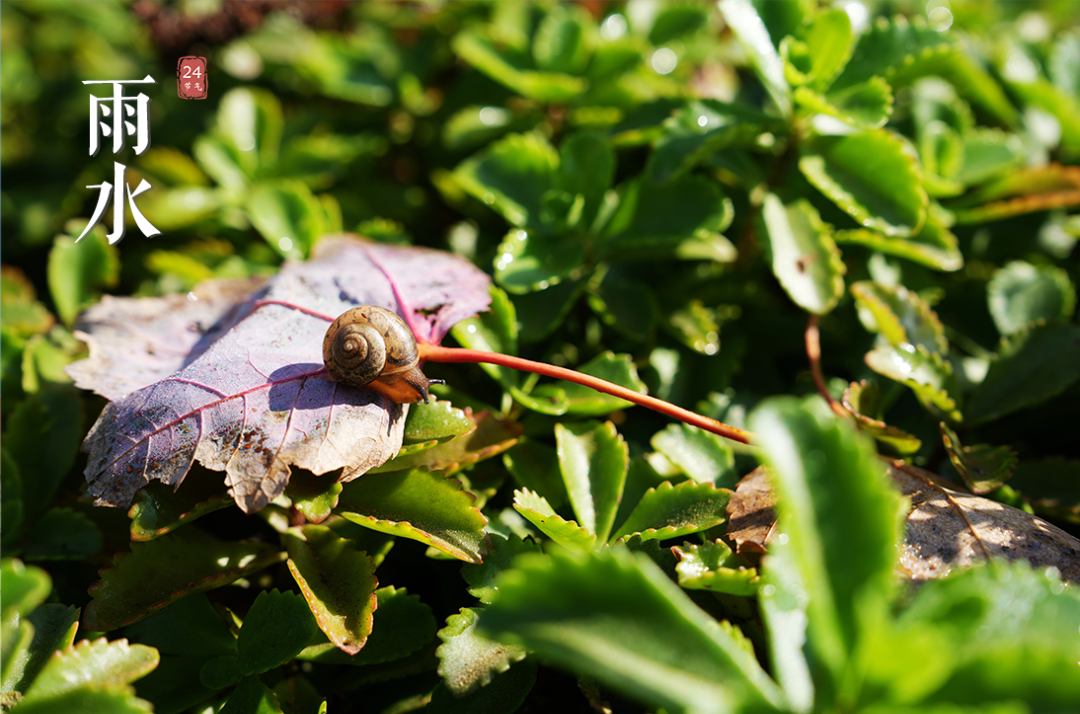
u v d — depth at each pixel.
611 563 0.15
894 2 0.25
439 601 0.19
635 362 0.21
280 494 0.17
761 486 0.18
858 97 0.20
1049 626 0.15
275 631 0.17
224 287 0.20
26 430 0.19
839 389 0.20
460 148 0.25
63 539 0.18
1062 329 0.19
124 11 0.34
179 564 0.17
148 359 0.19
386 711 0.17
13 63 0.31
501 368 0.19
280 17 0.27
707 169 0.23
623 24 0.25
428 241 0.24
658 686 0.14
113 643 0.16
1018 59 0.24
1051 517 0.19
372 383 0.17
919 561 0.17
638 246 0.21
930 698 0.14
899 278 0.22
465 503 0.17
